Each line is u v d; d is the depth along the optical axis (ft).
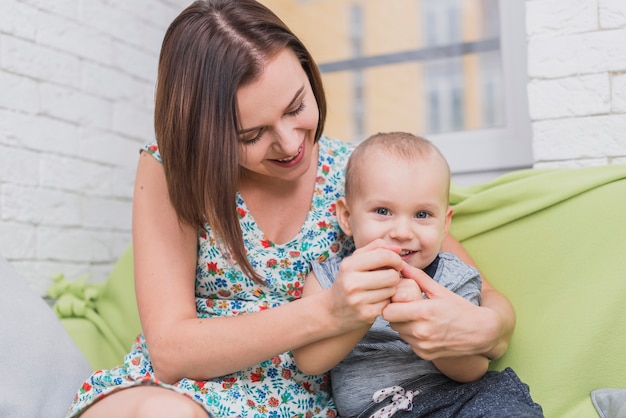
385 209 3.27
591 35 4.11
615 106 4.06
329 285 3.29
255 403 3.21
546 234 3.65
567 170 3.74
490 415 2.80
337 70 6.54
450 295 2.94
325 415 3.37
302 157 3.21
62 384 3.71
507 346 3.40
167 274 3.25
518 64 5.15
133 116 5.84
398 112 6.31
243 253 3.25
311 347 3.11
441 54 5.99
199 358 3.02
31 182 4.86
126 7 5.79
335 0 6.48
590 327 3.40
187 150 3.15
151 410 2.53
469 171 5.34
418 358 3.24
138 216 3.45
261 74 2.97
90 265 5.34
